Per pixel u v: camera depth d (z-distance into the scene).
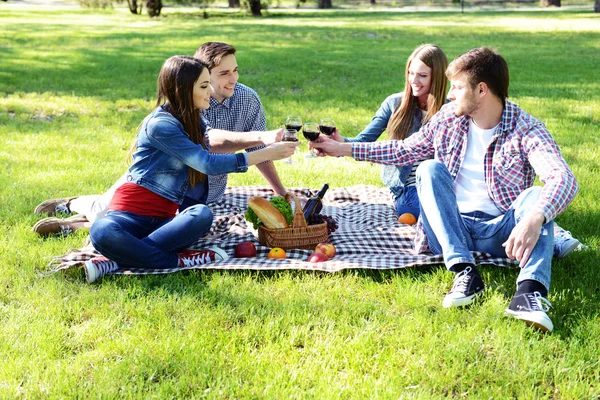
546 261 3.57
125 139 7.98
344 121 9.14
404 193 5.20
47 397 2.94
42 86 11.44
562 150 7.39
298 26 25.44
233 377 3.08
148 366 3.17
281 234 4.49
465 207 4.14
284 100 10.58
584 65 14.49
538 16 31.28
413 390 3.04
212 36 20.80
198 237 4.28
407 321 3.57
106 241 4.01
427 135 4.32
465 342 3.35
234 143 4.64
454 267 3.78
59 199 5.24
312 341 3.42
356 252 4.55
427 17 31.44
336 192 5.87
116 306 3.73
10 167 6.59
